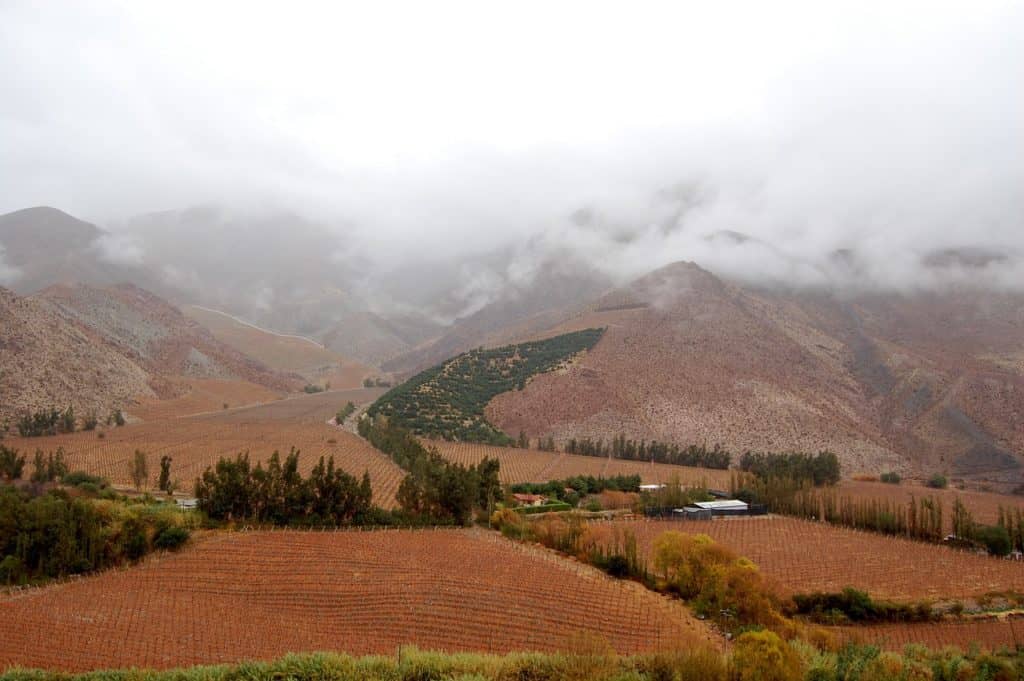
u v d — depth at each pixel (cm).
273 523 9925
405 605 6800
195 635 5644
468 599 7069
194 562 7994
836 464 19388
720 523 13012
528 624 6500
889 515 12825
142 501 11200
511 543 10056
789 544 11594
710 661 4566
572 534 10088
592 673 4541
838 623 8256
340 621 6366
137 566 7869
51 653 5044
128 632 5622
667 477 18188
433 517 11038
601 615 6981
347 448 19938
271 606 6700
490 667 4616
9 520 7656
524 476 17350
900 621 8488
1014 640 7369
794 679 4453
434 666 4591
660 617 7156
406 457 16062
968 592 9506
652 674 4616
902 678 4931
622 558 8944
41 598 6575
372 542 9294
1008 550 11519
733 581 7744
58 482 12662
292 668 4488
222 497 9838
